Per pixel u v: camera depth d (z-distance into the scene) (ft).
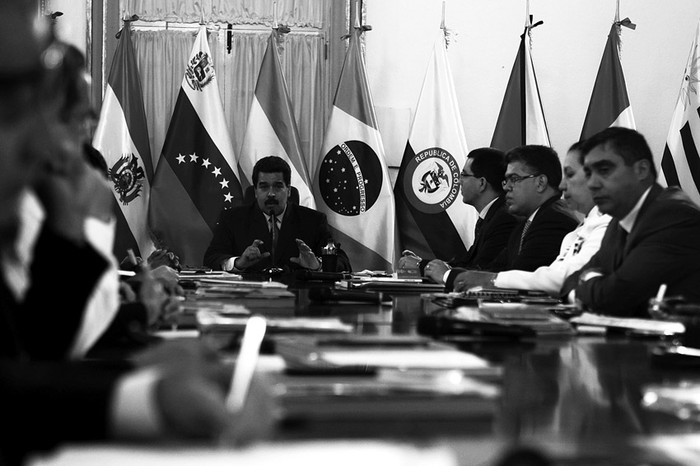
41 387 3.18
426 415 4.11
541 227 18.22
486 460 3.19
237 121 28.25
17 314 4.64
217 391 3.34
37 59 3.46
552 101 28.45
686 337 7.63
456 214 27.35
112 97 26.76
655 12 28.35
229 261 22.81
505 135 27.04
